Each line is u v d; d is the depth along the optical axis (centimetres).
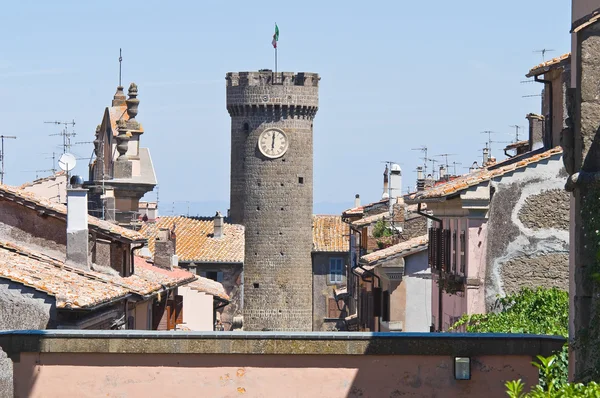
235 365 6569
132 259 13912
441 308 12738
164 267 18938
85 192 12344
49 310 9875
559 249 10675
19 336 6625
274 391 6556
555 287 10538
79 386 6612
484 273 10706
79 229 12325
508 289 10681
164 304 14762
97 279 11625
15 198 12400
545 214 10700
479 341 6525
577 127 5591
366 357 6544
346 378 6544
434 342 6531
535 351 6525
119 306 11619
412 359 6538
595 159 5531
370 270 17125
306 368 6556
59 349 6612
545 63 12300
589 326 5472
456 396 6525
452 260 11819
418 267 15512
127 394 6600
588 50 5534
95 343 6606
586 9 6097
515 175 10712
